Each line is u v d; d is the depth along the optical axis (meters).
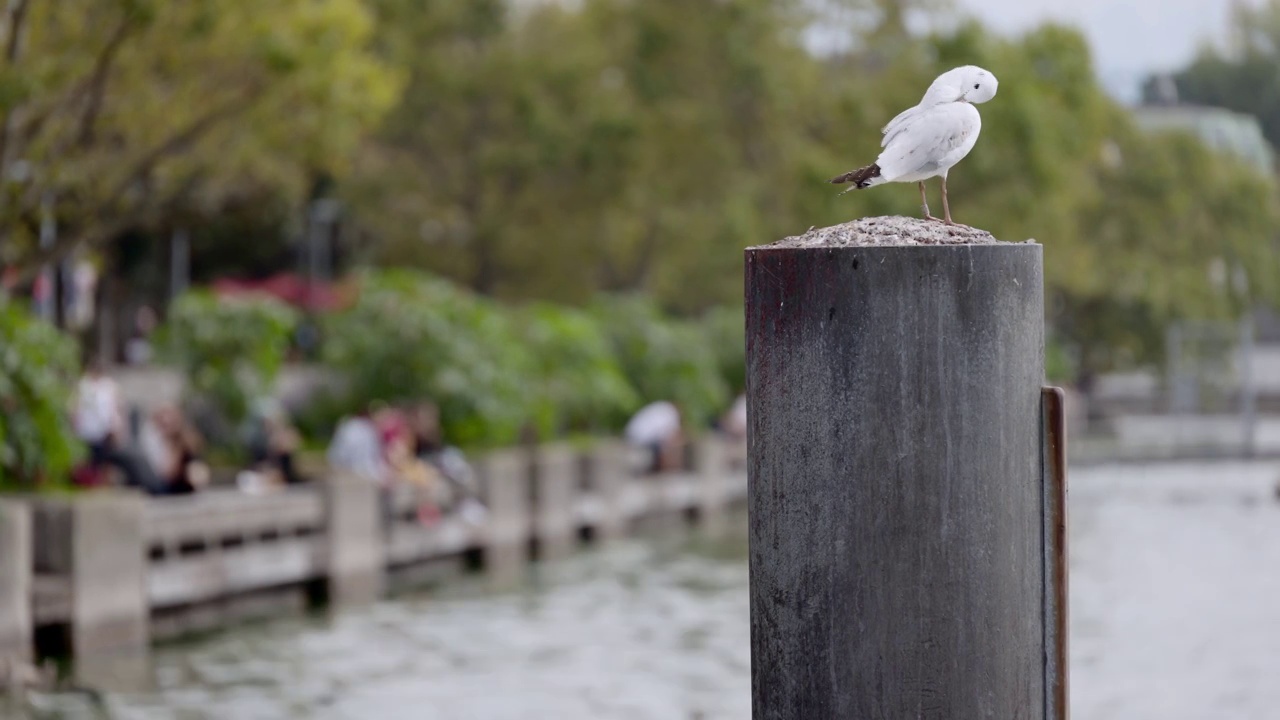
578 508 25.84
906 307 3.96
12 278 20.64
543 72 47.22
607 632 17.50
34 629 15.39
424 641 16.92
